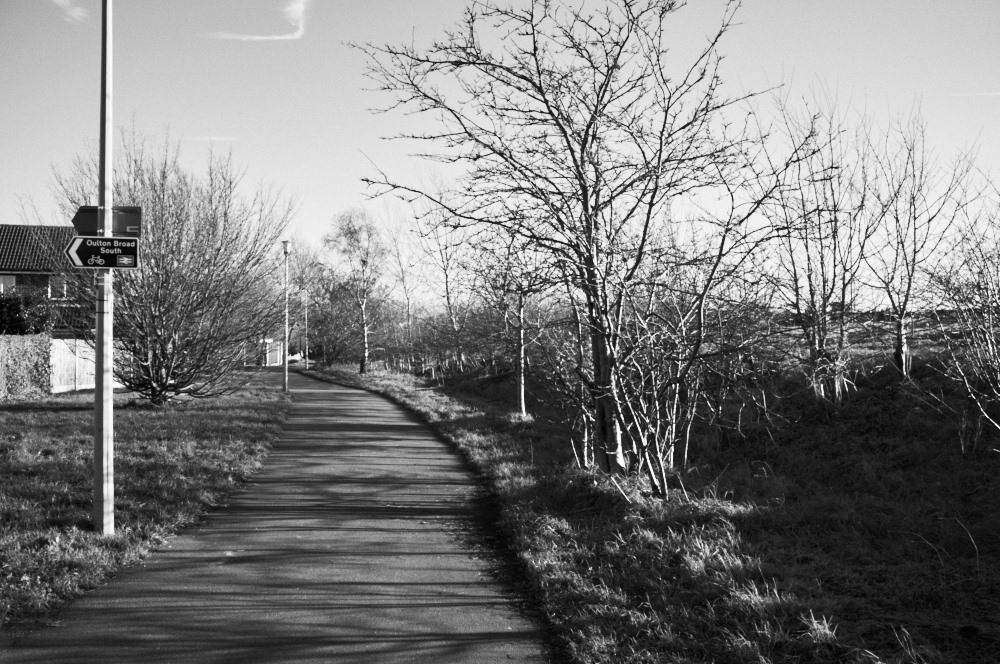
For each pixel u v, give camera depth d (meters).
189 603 5.70
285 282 26.94
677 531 7.34
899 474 9.80
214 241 19.23
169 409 19.03
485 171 8.01
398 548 7.40
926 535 7.20
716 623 5.16
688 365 7.97
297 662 4.68
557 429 15.34
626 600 5.68
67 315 18.86
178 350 19.30
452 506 9.41
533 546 7.18
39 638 4.98
